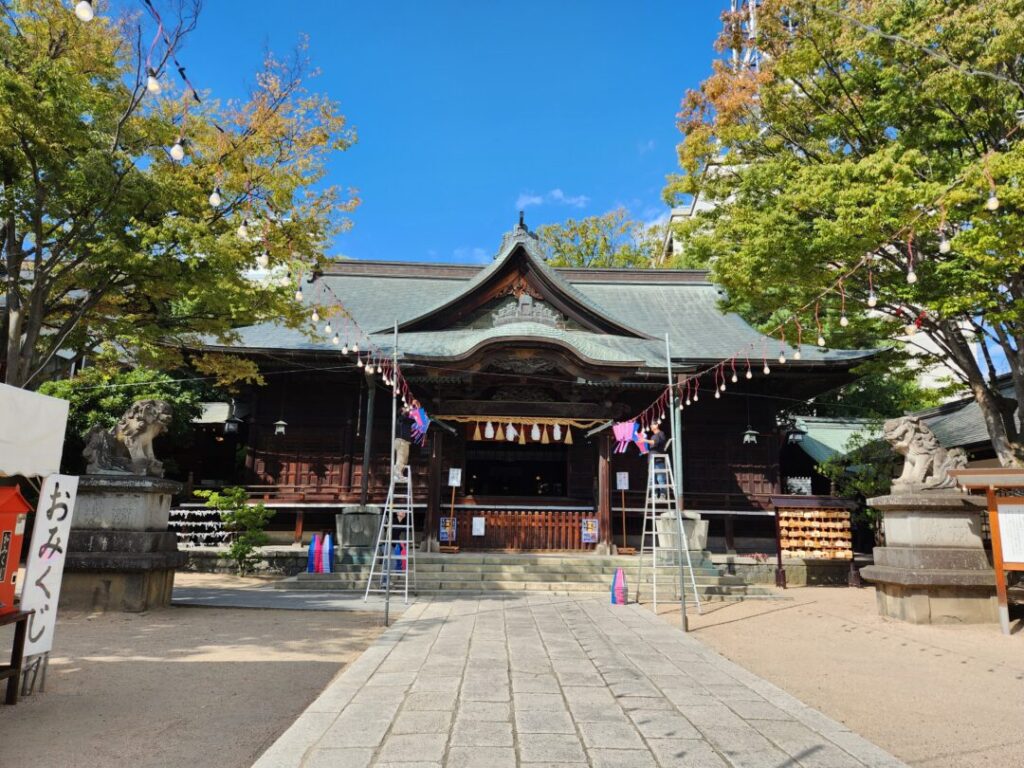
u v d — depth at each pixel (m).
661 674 7.23
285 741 4.82
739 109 14.81
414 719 5.40
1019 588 11.33
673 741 4.98
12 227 11.50
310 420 21.38
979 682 7.32
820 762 4.59
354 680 6.73
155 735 5.18
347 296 26.19
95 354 17.88
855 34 12.61
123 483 11.49
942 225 9.57
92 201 11.16
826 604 13.80
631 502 21.19
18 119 10.13
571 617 11.38
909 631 10.45
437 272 28.61
